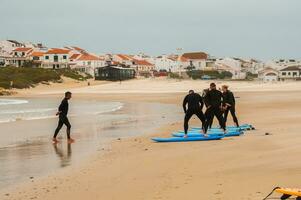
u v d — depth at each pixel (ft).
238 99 190.60
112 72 485.97
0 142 70.54
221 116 66.49
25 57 571.69
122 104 191.42
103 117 122.42
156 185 35.70
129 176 40.47
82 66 575.79
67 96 69.41
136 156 52.03
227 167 41.04
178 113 133.18
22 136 79.00
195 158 47.55
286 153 46.37
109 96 273.95
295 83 397.80
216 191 31.73
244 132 71.77
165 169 42.52
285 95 218.38
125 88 370.73
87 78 506.89
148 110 149.59
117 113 137.80
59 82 444.55
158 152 54.03
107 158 52.03
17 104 214.28
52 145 66.23
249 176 36.06
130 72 512.63
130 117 120.98
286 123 84.74
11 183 39.99
